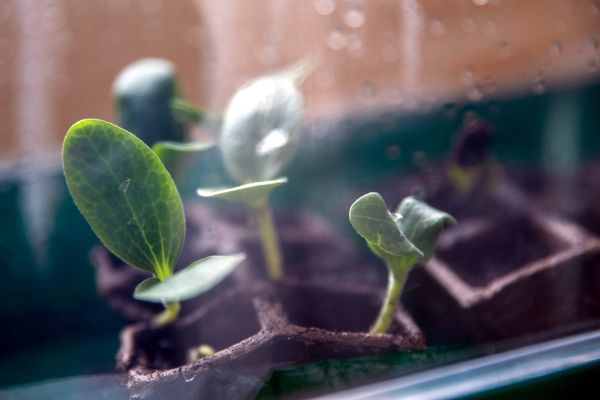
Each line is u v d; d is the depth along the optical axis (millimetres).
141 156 194
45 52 501
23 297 345
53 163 383
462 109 385
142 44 497
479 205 338
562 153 386
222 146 258
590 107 390
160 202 199
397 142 397
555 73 391
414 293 258
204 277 184
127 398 211
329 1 424
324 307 263
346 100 431
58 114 504
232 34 472
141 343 255
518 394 193
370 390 196
